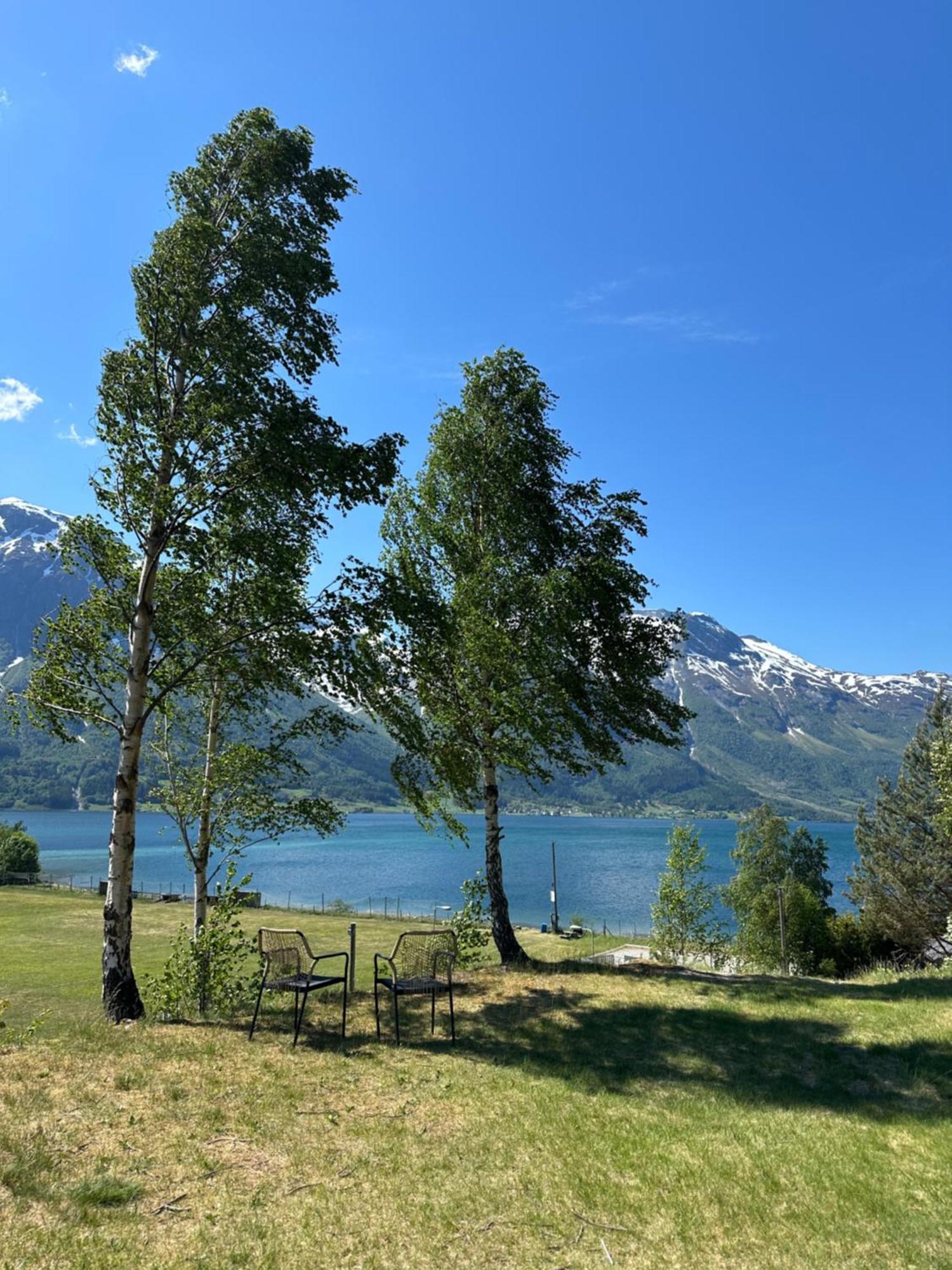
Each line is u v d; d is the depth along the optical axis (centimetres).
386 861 13200
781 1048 959
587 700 1562
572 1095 761
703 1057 919
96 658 1212
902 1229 516
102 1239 443
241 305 1188
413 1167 578
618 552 1628
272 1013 1127
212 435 1129
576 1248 477
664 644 1597
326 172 1277
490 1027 1037
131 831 1127
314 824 1416
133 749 1145
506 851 15675
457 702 1552
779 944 4222
